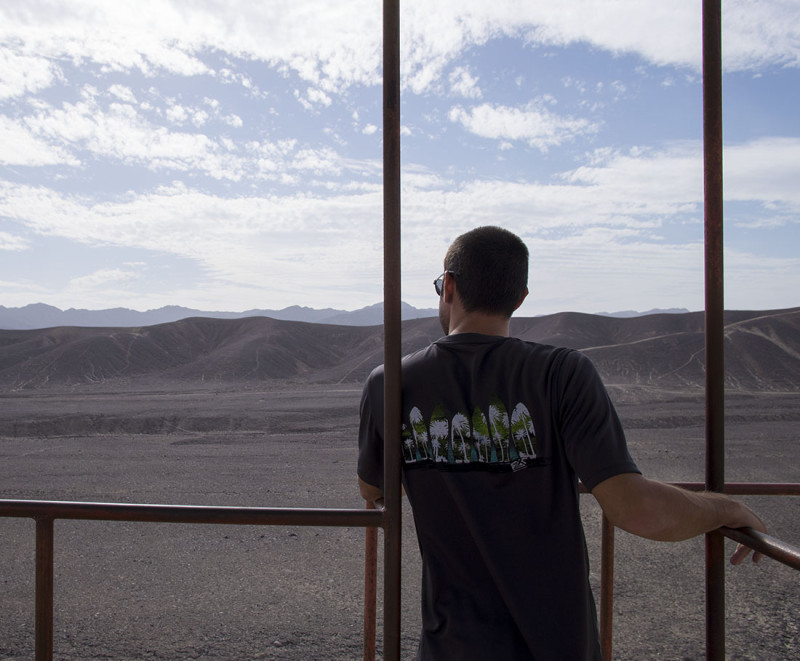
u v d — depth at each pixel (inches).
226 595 205.0
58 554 247.1
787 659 160.6
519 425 56.1
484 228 63.4
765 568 225.9
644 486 52.0
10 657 165.0
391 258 61.9
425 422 59.7
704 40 62.4
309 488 372.2
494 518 55.8
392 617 63.0
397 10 62.1
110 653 165.6
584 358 56.1
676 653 164.2
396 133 62.3
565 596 54.2
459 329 62.2
